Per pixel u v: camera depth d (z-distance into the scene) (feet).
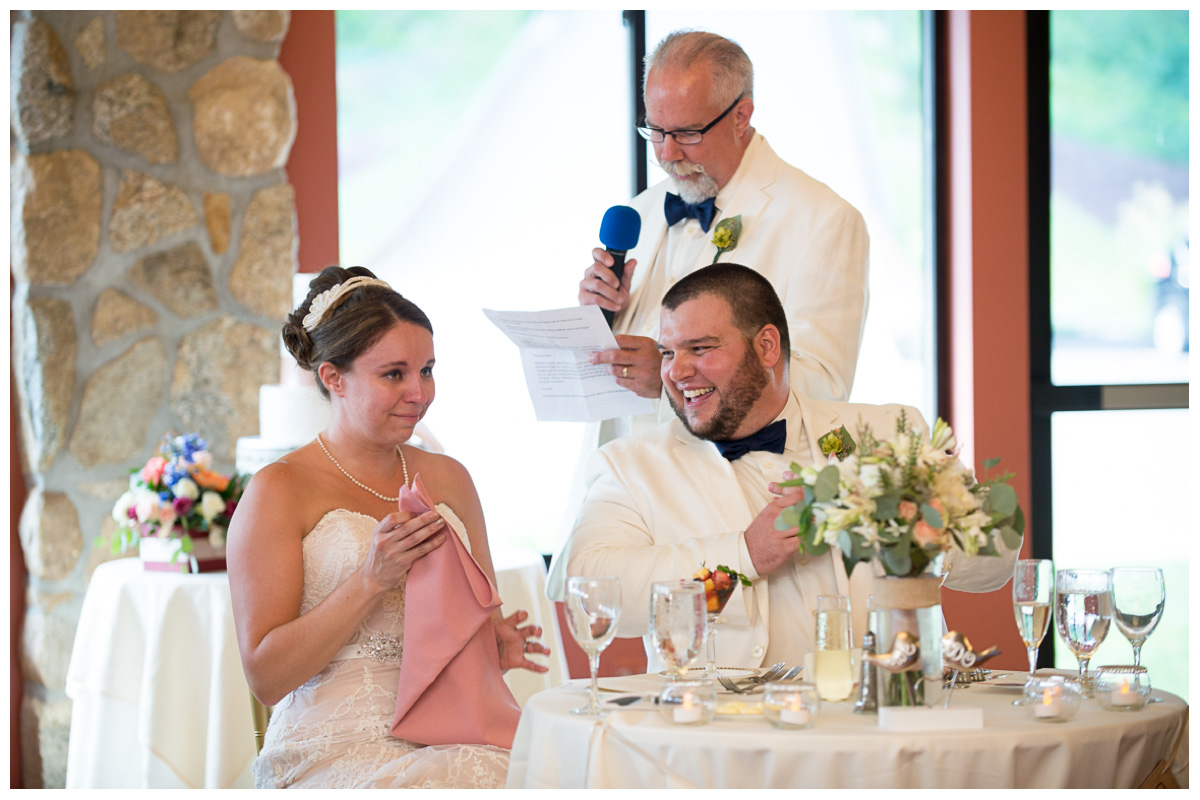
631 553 9.21
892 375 20.53
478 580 8.92
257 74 17.31
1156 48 20.71
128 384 16.66
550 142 19.04
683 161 12.17
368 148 18.43
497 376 18.81
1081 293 20.58
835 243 11.91
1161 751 7.04
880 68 20.42
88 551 16.40
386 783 8.27
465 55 18.80
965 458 19.99
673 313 9.46
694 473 9.71
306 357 9.69
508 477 18.84
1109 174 20.59
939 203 20.43
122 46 16.67
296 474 9.45
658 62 12.01
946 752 6.21
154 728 13.03
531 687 14.89
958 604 19.75
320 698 9.02
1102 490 20.63
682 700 6.73
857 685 7.54
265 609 8.89
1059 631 7.76
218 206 17.15
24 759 16.33
